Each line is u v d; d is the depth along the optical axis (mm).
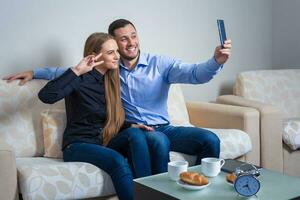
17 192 1759
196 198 1466
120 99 2234
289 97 3219
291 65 3695
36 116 2322
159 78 2373
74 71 2074
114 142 2086
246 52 3645
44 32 2629
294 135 2650
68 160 2061
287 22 3684
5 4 2492
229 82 3562
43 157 2270
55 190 1759
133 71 2367
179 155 2189
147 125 2342
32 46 2602
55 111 2293
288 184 1615
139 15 2984
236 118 2545
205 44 3350
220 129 2496
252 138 2535
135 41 2330
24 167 1807
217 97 3232
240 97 3021
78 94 2129
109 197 1947
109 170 1889
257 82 3178
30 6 2566
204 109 2777
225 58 2096
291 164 2738
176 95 2869
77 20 2730
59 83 2033
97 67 2191
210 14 3357
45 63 2652
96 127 2152
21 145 2244
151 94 2359
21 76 2359
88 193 1843
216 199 1461
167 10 3115
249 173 1574
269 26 3791
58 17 2664
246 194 1467
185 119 2832
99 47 2170
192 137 2178
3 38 2510
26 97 2320
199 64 2248
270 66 3820
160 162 2002
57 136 2229
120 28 2309
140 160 1948
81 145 2039
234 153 2324
